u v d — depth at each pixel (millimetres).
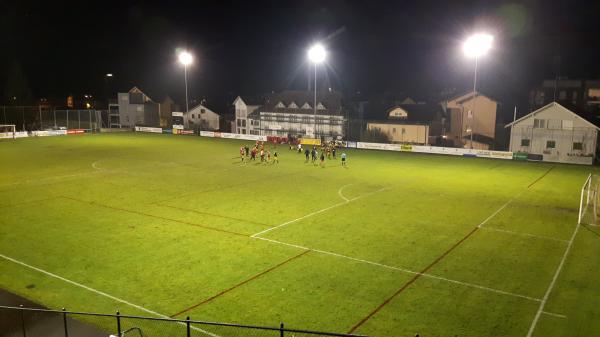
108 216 27562
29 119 82812
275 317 15266
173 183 37594
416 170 45250
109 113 93688
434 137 70812
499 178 41219
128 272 19062
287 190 35250
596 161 50625
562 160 51562
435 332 14297
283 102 83312
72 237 23562
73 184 36844
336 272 19109
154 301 16438
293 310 15758
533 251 21828
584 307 16047
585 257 21031
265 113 83500
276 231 24750
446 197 33250
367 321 15000
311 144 66125
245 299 16594
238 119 88562
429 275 18859
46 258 20609
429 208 29938
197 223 26188
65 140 68750
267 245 22453
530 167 47906
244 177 40500
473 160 52625
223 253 21312
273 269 19406
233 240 23203
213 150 59031
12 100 111562
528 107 93125
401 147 59969
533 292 17266
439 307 15992
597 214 28594
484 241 23281
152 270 19281
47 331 13961
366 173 43188
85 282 18047
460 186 37344
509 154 53094
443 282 18156
